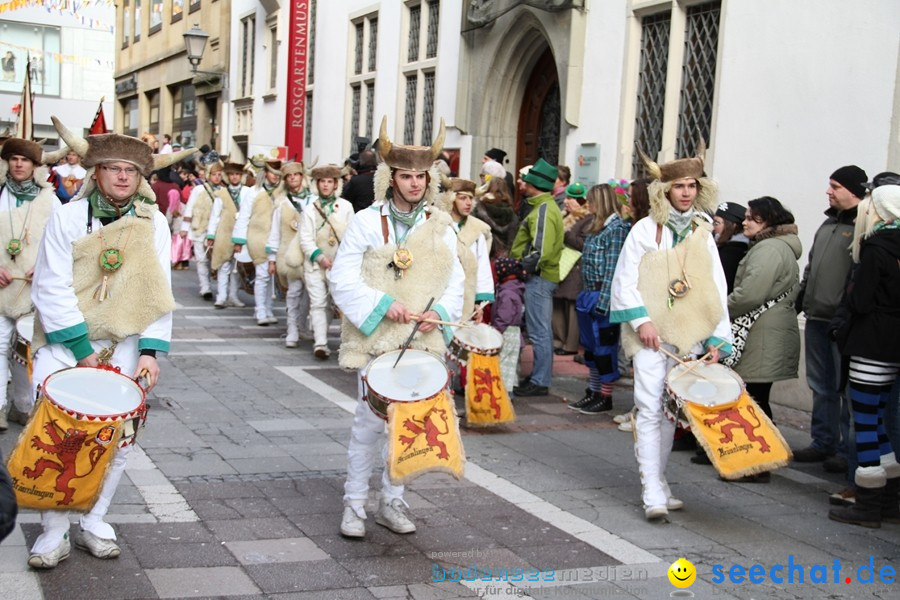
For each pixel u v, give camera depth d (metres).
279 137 22.45
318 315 10.05
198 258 14.58
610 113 11.08
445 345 5.05
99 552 4.54
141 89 35.34
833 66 8.28
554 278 8.69
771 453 5.18
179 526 5.08
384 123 4.94
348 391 8.52
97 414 4.10
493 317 8.34
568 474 6.38
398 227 4.98
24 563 4.43
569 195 10.26
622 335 5.64
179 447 6.53
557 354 10.85
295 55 20.28
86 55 39.53
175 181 18.83
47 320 4.36
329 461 6.39
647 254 5.57
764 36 8.97
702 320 5.52
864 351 5.39
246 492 5.69
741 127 9.19
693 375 5.46
